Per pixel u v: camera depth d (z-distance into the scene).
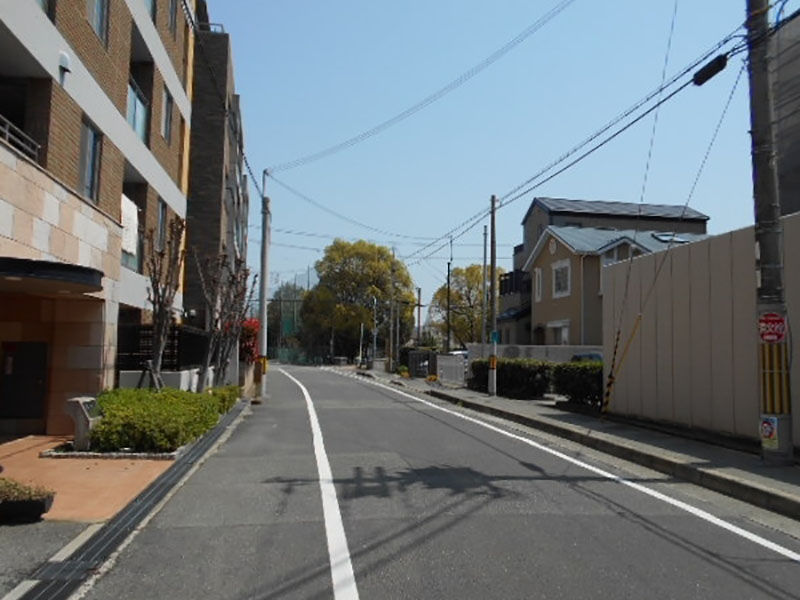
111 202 15.74
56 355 13.30
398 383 36.56
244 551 6.27
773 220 10.23
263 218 26.30
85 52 13.87
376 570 5.73
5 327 13.30
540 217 48.47
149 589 5.32
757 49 10.34
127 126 16.97
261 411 19.56
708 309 13.34
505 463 10.94
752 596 5.20
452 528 7.02
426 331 81.69
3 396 13.26
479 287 60.38
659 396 14.95
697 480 9.64
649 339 15.41
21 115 12.83
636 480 9.78
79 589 5.32
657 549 6.37
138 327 17.52
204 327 27.75
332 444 12.88
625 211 48.12
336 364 73.50
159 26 20.03
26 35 11.15
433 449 12.33
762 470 9.63
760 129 10.32
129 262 18.09
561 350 31.78
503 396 25.12
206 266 24.69
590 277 35.41
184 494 8.59
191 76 25.84
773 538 6.83
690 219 48.56
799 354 10.93
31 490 7.26
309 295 72.81
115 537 6.64
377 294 69.94
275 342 105.31
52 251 11.38
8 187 9.88
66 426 13.23
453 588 5.32
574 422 15.90
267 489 8.88
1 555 6.09
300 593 5.23
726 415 12.73
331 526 7.09
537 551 6.25
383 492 8.70
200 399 14.04
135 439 11.12
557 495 8.62
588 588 5.34
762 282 10.24
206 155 29.25
